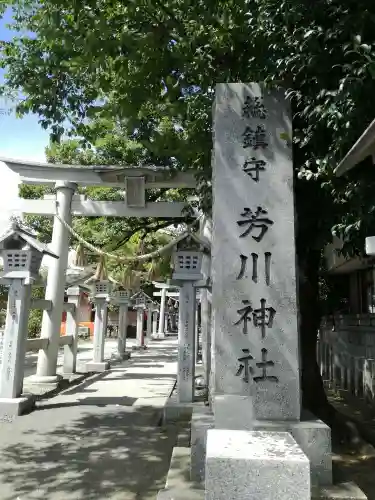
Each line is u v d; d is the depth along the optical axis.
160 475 5.22
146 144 7.16
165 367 16.73
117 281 15.97
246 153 4.97
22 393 8.66
